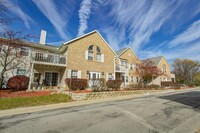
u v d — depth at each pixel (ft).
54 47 69.82
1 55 45.44
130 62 91.66
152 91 65.87
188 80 162.20
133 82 89.61
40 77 56.29
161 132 14.34
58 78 60.95
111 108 27.07
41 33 73.26
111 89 51.34
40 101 32.53
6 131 14.78
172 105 29.94
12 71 51.01
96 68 64.69
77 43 60.54
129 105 30.37
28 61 54.60
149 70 84.33
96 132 14.42
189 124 16.96
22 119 19.44
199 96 48.47
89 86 52.06
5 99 30.19
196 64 163.02
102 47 69.21
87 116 20.89
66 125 16.70
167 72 121.90
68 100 36.78
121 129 15.23
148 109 25.77
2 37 41.75
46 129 15.34
